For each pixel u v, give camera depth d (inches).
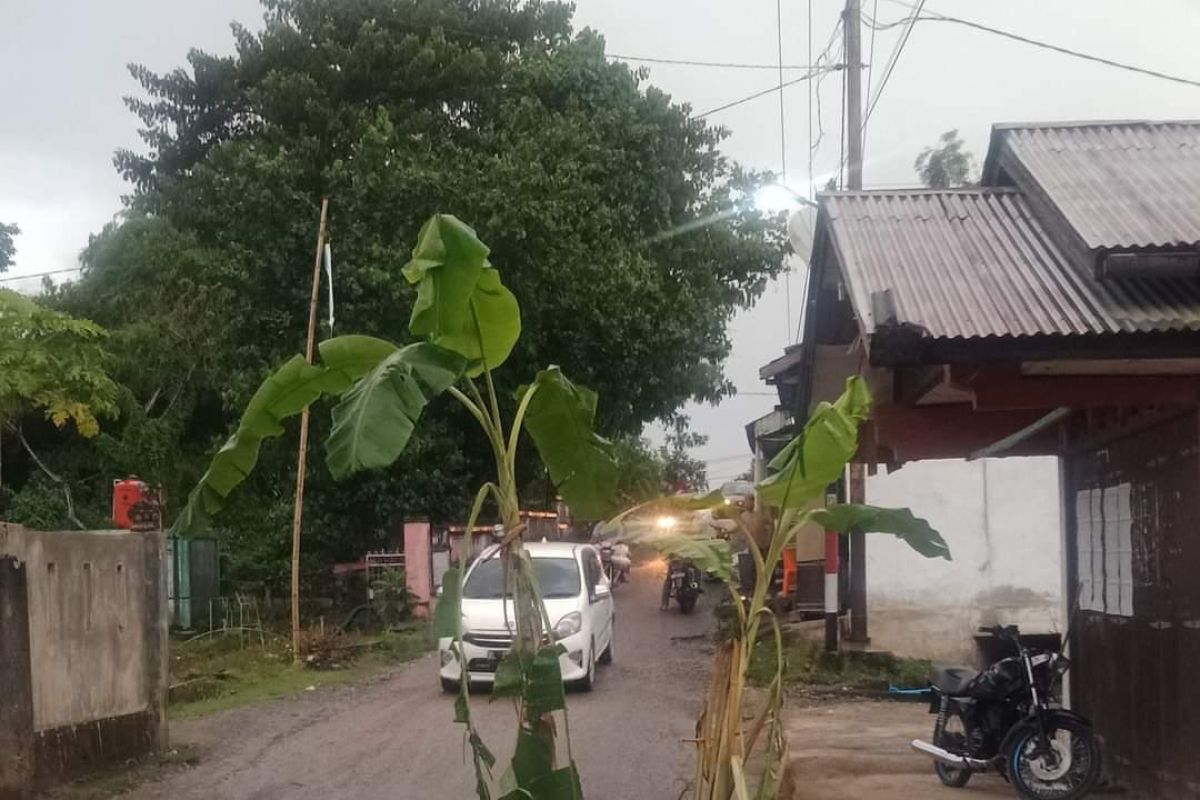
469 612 533.0
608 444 231.5
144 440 980.6
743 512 236.2
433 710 502.3
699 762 205.9
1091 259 241.4
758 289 1041.5
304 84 964.6
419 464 906.7
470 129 983.0
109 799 348.2
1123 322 224.8
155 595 425.7
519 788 186.9
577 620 544.7
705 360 994.7
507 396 887.7
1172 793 284.8
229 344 925.2
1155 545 295.7
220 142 1153.4
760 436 852.0
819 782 357.7
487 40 1043.9
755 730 205.0
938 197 316.2
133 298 1076.5
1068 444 366.0
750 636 210.1
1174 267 237.5
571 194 852.6
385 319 868.0
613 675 600.7
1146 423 294.7
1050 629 591.2
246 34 1098.1
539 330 871.7
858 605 590.9
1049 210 282.7
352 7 1022.4
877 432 298.2
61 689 373.1
